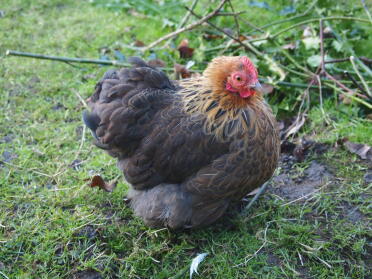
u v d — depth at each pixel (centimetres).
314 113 90
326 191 75
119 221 71
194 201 65
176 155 64
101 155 83
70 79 100
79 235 69
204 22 102
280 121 89
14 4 125
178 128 64
